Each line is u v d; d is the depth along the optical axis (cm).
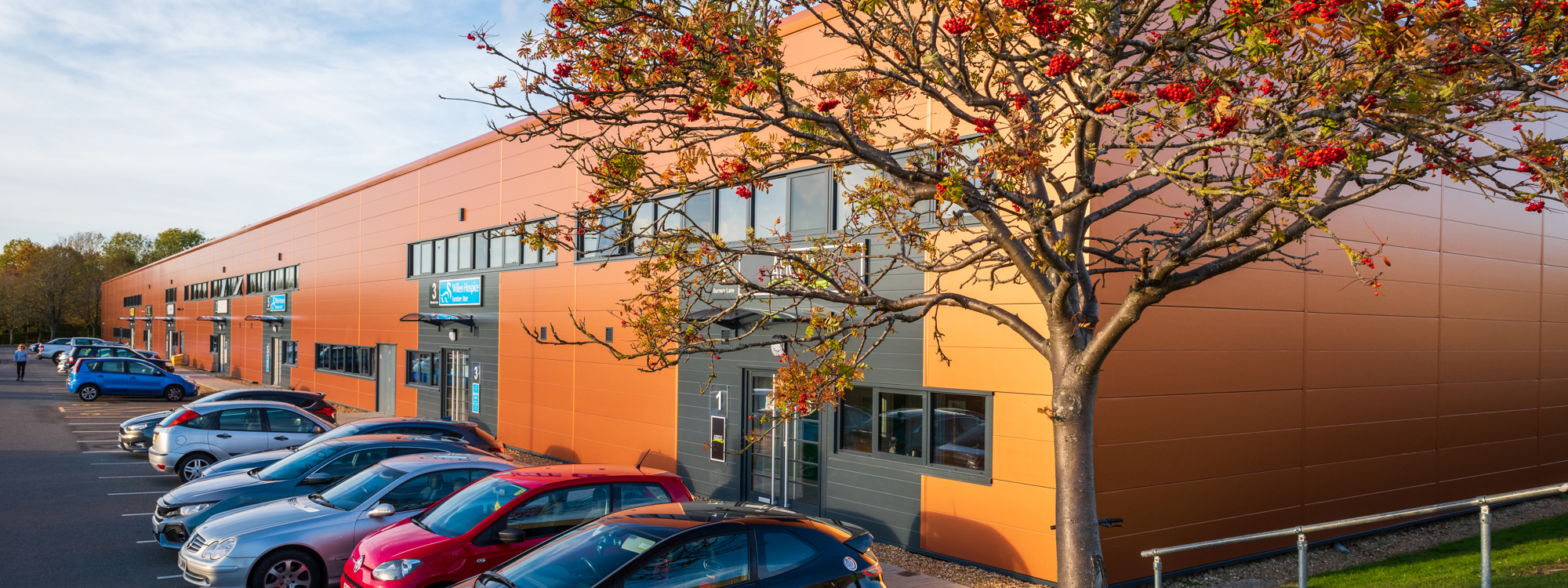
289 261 3347
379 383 2498
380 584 654
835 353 683
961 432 1007
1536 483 1445
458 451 1098
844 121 694
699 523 573
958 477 995
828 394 675
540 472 775
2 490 1320
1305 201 483
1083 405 643
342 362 2792
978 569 964
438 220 2180
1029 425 927
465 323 2039
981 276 980
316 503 860
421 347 2250
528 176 1816
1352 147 509
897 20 954
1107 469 901
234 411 1461
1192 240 601
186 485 1012
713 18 625
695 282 691
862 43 700
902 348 1070
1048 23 514
